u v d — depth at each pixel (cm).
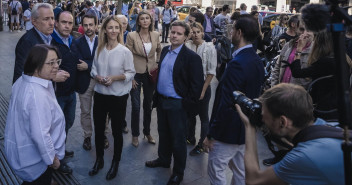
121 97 321
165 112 318
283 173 131
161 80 306
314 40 268
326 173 120
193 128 407
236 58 234
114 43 323
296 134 136
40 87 207
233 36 243
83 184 314
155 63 402
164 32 1293
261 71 238
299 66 273
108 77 310
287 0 2483
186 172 348
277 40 575
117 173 338
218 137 239
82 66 343
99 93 321
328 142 122
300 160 124
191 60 292
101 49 323
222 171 250
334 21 99
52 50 210
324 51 257
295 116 132
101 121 329
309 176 124
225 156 244
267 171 137
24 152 207
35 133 201
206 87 366
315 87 258
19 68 286
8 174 320
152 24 400
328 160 120
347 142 100
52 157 209
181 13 1848
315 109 246
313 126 132
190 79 295
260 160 380
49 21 295
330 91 245
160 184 322
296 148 130
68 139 412
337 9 97
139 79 393
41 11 291
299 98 132
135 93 392
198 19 431
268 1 2664
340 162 118
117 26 316
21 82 211
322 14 110
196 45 380
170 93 301
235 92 168
